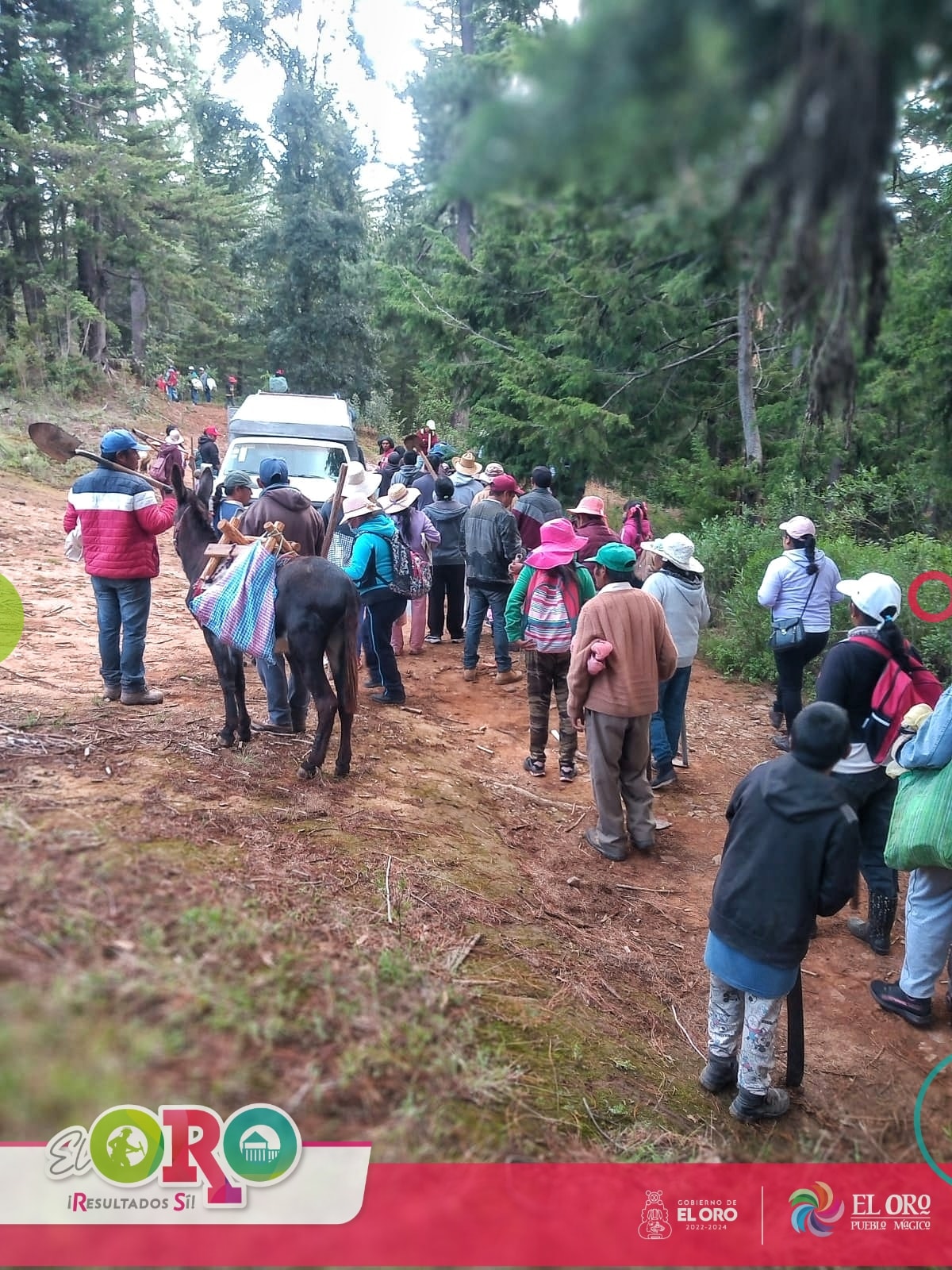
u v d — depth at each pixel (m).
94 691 6.44
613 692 5.55
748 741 8.12
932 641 8.52
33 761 4.86
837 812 3.37
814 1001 4.64
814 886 3.43
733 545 11.12
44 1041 2.44
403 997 3.41
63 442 5.78
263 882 3.98
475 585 8.72
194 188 29.66
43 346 25.12
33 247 26.34
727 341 12.88
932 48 1.29
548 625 6.63
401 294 15.05
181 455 8.80
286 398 14.06
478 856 5.21
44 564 10.70
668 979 4.63
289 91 31.77
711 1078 3.82
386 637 7.70
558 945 4.54
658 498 14.07
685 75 1.18
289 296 33.59
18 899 3.12
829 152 1.32
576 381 12.97
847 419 2.47
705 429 14.59
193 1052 2.65
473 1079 3.18
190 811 4.55
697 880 5.70
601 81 1.18
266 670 6.05
